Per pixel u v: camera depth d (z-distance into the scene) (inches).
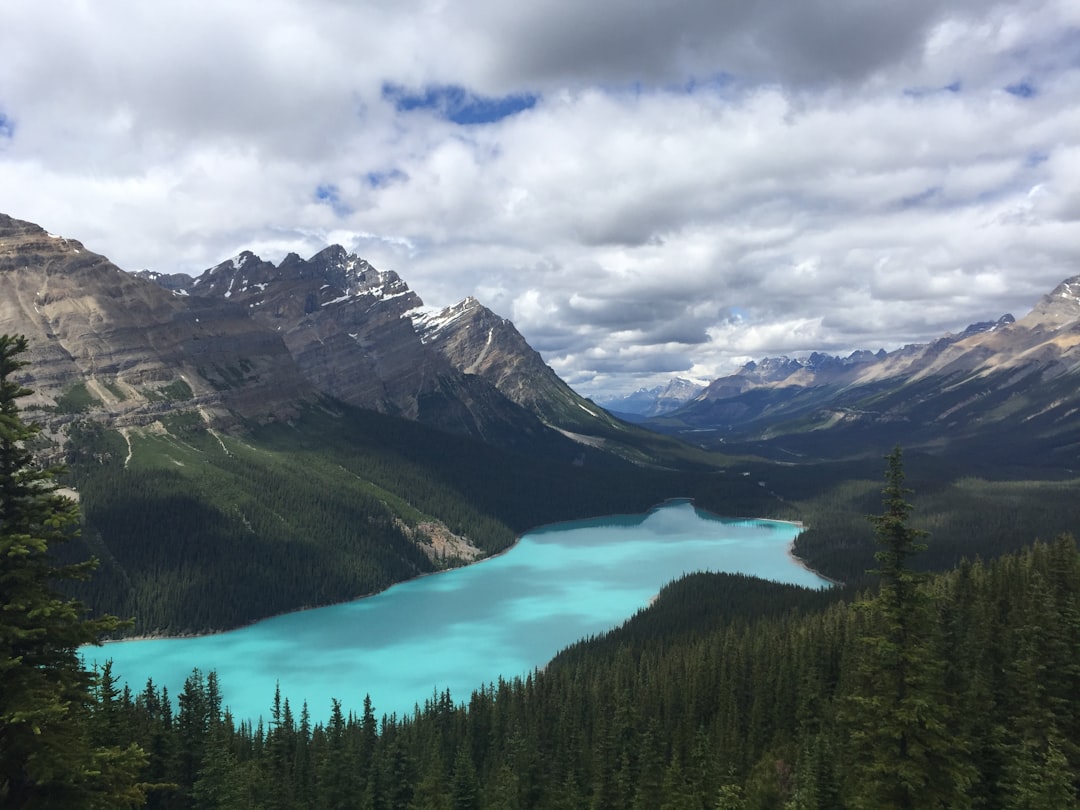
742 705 4404.5
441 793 3516.2
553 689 4923.7
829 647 4411.9
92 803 1194.0
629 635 6884.8
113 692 3253.0
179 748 3410.4
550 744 4264.3
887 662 1535.4
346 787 3641.7
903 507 1582.2
